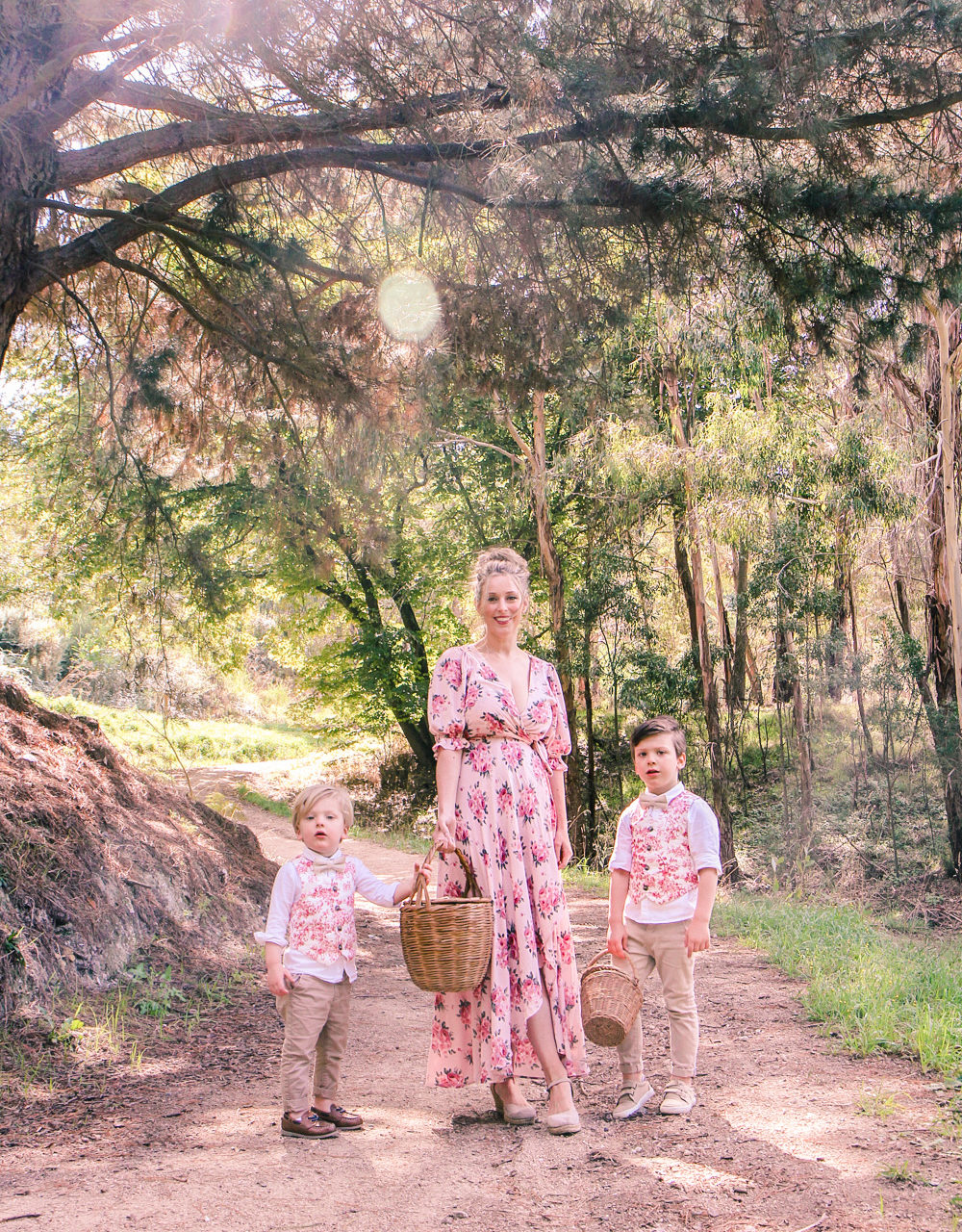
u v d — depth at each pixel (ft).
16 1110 12.12
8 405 49.03
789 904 36.91
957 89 19.49
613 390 23.20
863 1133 11.04
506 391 22.76
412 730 74.79
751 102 18.60
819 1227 8.63
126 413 23.43
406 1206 9.28
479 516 64.23
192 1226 8.78
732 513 47.83
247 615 66.69
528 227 20.36
